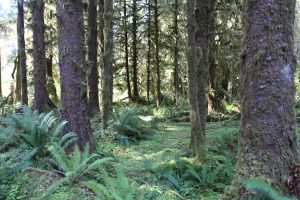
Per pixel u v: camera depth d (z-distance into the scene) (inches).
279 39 175.3
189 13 323.0
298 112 631.8
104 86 432.1
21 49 633.6
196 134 309.7
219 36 701.3
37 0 554.3
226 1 634.2
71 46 308.0
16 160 235.1
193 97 315.6
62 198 195.8
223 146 366.9
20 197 197.3
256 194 170.6
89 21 633.0
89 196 200.2
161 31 996.6
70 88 307.4
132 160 331.9
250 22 180.7
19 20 633.6
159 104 905.5
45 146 264.1
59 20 309.1
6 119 301.9
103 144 370.9
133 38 1037.2
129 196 185.0
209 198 236.1
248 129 181.0
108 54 430.6
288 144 176.1
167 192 227.5
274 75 175.3
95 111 618.2
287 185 171.6
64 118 308.3
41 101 551.5
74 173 219.1
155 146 409.1
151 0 995.9
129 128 442.0
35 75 553.9
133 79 1062.4
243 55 184.5
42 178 215.6
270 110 175.6
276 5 175.2
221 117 668.7
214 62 698.2
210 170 283.7
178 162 294.0
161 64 1030.4
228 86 804.6
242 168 180.9
